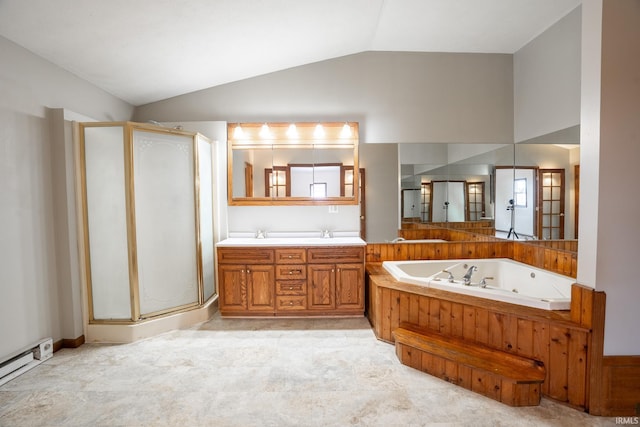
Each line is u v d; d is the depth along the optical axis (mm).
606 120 1676
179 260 2973
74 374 2186
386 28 3006
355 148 3457
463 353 2047
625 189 1696
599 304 1716
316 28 2805
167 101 3568
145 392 1970
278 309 3119
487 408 1785
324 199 3500
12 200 2182
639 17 1652
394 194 3516
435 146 3504
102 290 2711
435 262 3305
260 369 2223
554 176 2957
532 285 2928
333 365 2268
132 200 2646
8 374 2121
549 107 2986
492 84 3477
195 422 1698
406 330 2422
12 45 2186
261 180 3506
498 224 3451
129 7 2090
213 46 2762
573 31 2711
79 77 2803
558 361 1840
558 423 1667
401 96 3488
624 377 1725
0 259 2098
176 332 2863
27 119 2301
